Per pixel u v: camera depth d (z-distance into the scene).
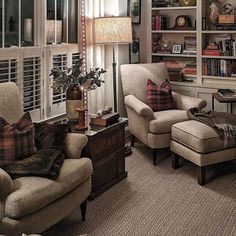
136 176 3.87
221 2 5.03
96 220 2.96
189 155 3.72
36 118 3.77
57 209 2.49
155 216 3.03
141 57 5.45
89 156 3.23
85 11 4.28
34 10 3.67
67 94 3.51
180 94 4.93
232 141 3.67
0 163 2.53
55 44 3.97
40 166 2.50
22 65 3.52
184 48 5.32
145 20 5.38
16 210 2.19
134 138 4.79
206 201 3.29
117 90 4.89
